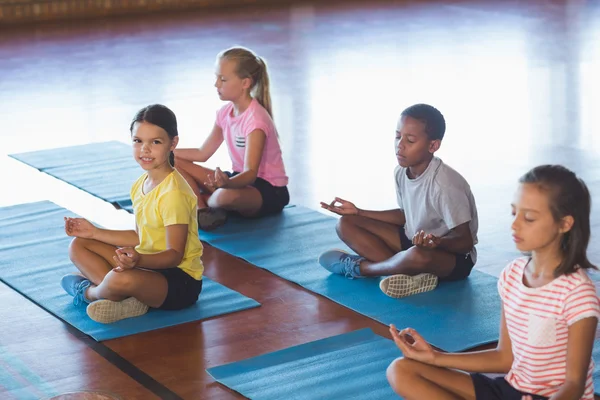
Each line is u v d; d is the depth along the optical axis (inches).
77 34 402.3
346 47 374.0
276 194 182.7
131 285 132.8
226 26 423.2
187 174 181.9
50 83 314.8
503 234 172.6
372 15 448.8
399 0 489.7
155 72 331.9
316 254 162.6
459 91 296.8
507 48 362.9
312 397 112.2
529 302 91.2
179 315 138.1
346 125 259.1
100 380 119.6
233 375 119.2
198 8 469.4
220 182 166.4
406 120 140.5
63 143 242.8
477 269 154.7
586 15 432.5
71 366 123.7
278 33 406.6
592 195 193.0
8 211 188.7
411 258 141.8
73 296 143.4
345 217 151.6
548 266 90.7
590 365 92.9
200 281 141.6
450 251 143.9
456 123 258.5
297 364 121.7
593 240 165.9
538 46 364.8
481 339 127.3
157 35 402.3
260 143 176.4
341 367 120.2
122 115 272.5
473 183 205.0
